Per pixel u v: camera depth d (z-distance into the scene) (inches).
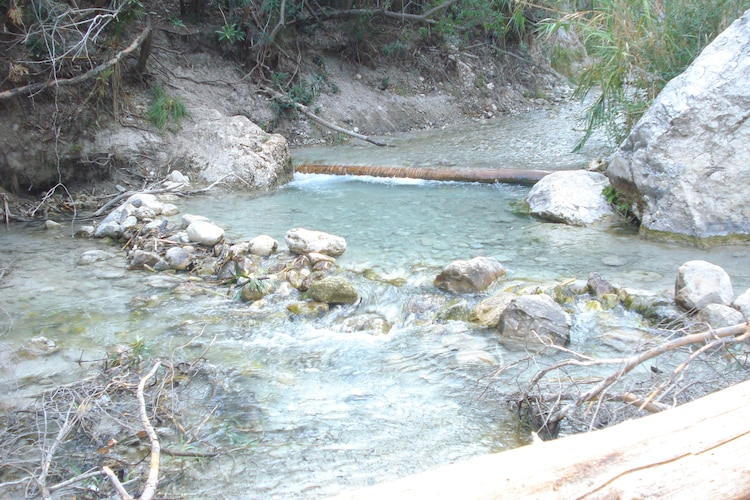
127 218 258.4
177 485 110.7
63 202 301.3
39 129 307.1
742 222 226.5
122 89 347.9
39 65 312.7
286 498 107.3
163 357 156.3
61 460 117.4
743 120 221.6
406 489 62.9
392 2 577.3
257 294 191.5
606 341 159.5
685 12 297.1
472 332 168.9
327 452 119.6
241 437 124.5
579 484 64.3
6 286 202.4
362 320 175.8
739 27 234.4
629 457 67.4
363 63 553.9
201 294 197.0
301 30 513.3
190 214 276.1
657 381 129.9
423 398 138.0
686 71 238.8
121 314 182.2
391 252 220.8
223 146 342.3
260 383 145.6
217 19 464.1
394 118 525.3
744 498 66.6
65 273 213.9
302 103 467.5
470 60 627.2
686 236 228.8
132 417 129.2
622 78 313.3
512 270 201.6
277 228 252.5
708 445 69.4
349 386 144.3
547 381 140.6
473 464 66.3
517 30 653.9
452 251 221.0
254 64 465.1
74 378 147.3
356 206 287.3
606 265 205.6
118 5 337.4
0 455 118.6
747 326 115.7
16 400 138.3
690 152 228.5
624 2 301.6
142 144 337.7
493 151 406.3
